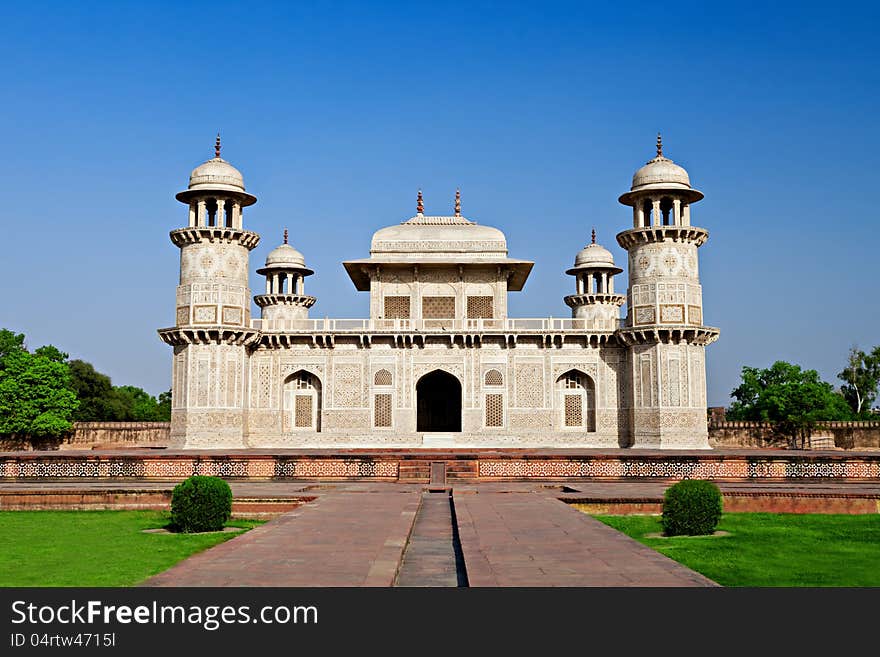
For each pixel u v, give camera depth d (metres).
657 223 28.80
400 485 19.34
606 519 14.95
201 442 28.27
